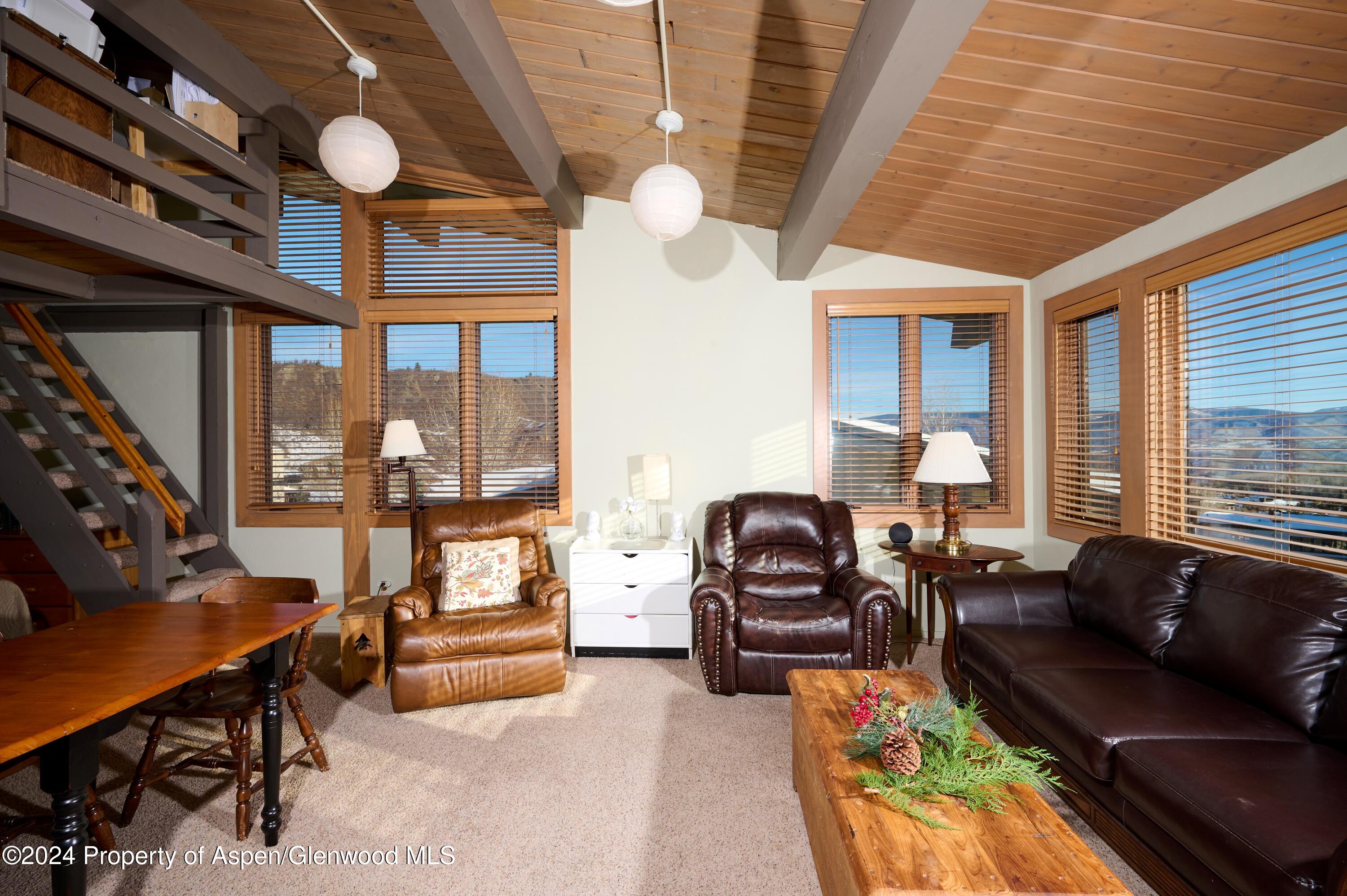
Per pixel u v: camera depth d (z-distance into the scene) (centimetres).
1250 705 200
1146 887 185
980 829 142
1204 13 171
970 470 362
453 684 311
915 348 434
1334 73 187
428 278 444
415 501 412
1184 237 289
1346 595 184
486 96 248
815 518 388
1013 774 158
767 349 436
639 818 221
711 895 184
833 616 323
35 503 339
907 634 423
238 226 325
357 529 440
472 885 189
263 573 447
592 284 439
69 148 230
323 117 368
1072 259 377
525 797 235
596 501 441
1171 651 233
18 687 154
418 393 448
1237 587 215
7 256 283
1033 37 189
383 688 342
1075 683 220
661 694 330
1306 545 232
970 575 312
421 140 376
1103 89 211
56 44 228
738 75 246
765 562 378
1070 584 300
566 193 368
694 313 437
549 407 446
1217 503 277
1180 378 300
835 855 158
